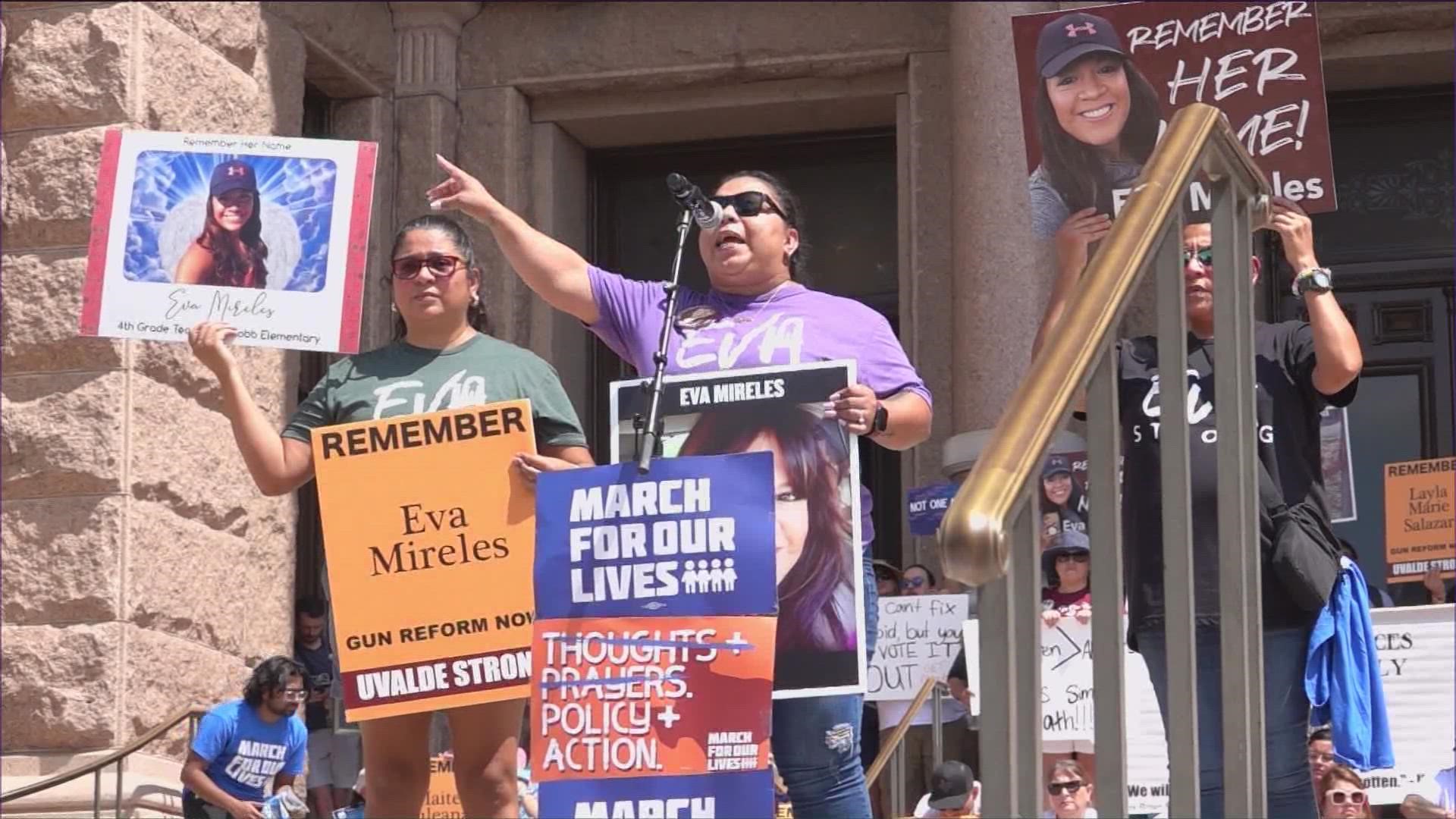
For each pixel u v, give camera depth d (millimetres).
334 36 12555
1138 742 7648
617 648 4387
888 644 9203
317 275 5527
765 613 4348
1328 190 7270
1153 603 4973
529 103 13672
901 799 9188
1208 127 3949
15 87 10414
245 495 10883
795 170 13867
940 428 12539
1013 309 11539
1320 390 5016
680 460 4430
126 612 9938
